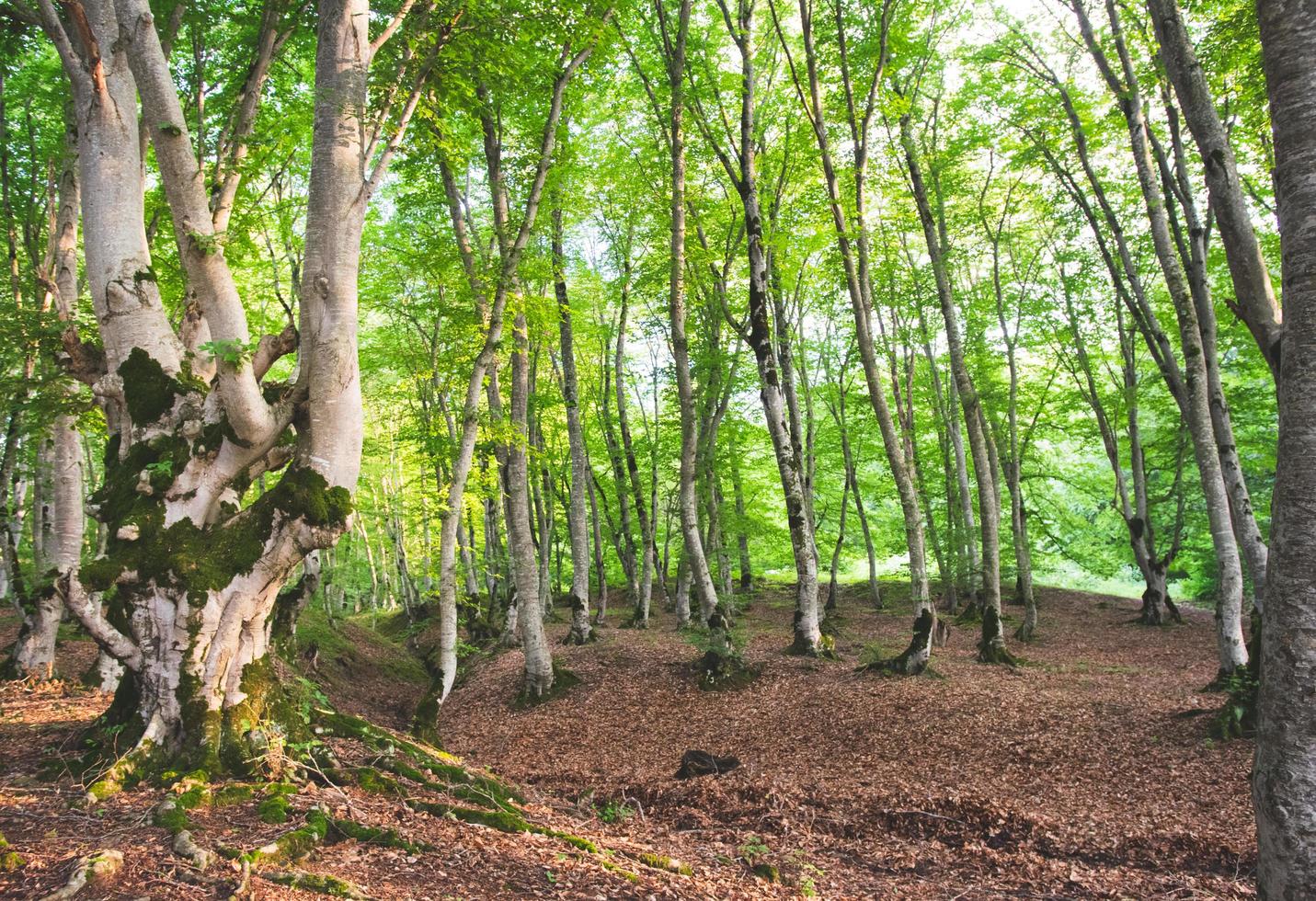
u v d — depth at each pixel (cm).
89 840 486
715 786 959
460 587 2784
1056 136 1566
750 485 3036
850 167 1711
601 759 1177
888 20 1423
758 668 1518
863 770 1006
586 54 1254
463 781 775
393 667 2066
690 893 575
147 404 717
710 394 2120
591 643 1909
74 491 1124
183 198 674
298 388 715
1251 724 957
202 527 689
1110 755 969
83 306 1053
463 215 1675
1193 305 1480
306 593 805
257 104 1012
